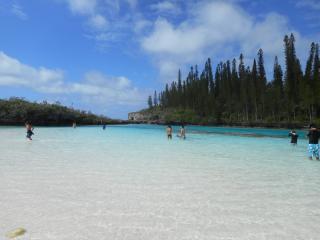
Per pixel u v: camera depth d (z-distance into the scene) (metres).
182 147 21.95
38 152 17.06
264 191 8.36
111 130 55.66
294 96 72.88
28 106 73.88
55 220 5.79
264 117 80.88
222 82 101.31
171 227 5.52
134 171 11.23
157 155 16.45
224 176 10.49
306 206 6.97
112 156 15.69
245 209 6.68
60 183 9.00
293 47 74.44
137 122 114.38
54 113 78.38
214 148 21.52
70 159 14.27
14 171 10.89
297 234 5.27
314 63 69.50
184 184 9.12
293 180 9.94
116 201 7.16
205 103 101.69
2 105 70.50
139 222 5.75
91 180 9.49
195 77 126.56
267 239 5.04
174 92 137.88
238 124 82.81
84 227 5.45
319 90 64.88
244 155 17.16
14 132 39.12
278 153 18.58
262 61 84.69
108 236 5.06
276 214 6.36
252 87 82.00
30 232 5.18
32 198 7.30
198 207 6.79
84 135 36.41
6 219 5.82
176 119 108.56
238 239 5.03
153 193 7.97
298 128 66.69
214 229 5.45
